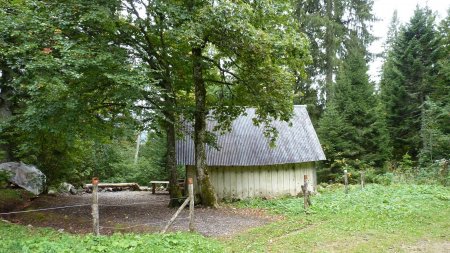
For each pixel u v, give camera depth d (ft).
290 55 45.01
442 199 47.91
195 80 49.39
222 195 59.06
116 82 36.32
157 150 90.02
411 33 92.68
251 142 62.18
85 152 71.87
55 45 34.76
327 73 95.25
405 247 27.68
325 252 26.58
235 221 40.01
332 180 84.02
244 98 53.57
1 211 41.88
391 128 93.40
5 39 35.42
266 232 33.94
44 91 35.60
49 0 37.78
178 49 47.52
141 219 40.57
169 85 47.91
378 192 54.44
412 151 91.97
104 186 79.15
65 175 64.59
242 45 43.01
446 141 75.15
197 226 37.09
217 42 45.11
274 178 61.98
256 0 42.93
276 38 41.91
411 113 91.20
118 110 45.44
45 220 38.52
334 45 92.27
